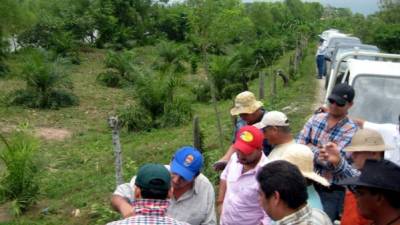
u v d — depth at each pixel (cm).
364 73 765
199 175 427
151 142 1377
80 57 3566
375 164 278
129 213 368
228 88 2036
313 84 2044
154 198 322
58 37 3388
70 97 2009
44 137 1502
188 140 1292
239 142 431
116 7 4275
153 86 1636
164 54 3055
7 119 1722
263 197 303
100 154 1282
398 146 510
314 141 529
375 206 273
